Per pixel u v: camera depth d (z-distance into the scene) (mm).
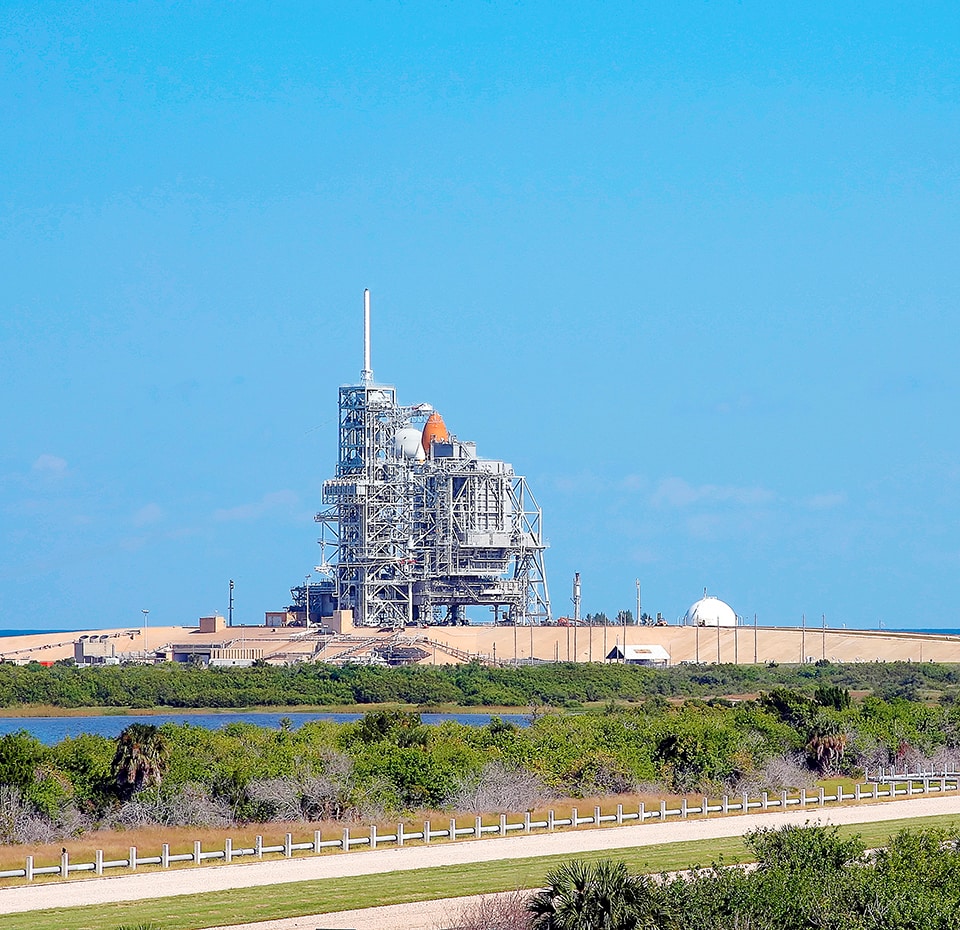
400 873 105875
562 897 75000
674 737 163875
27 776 127000
